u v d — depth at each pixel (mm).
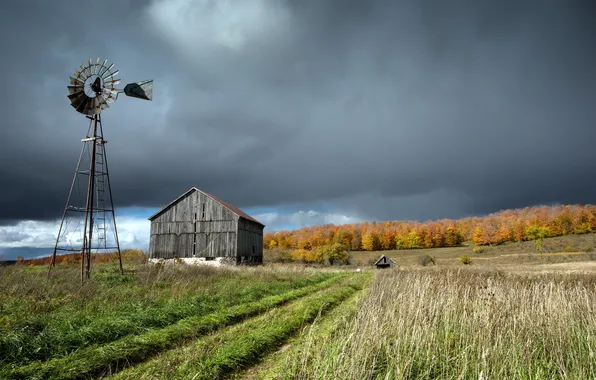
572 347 8336
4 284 15172
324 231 138125
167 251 44625
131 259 43500
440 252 113875
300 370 6719
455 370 7348
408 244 125688
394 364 7090
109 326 9695
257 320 11875
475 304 11016
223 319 11680
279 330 10438
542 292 12484
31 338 8312
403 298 11789
